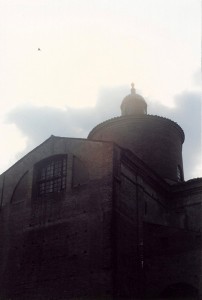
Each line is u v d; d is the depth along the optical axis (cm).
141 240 2180
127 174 2288
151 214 2430
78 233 2117
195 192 2656
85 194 2189
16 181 2520
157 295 2044
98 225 2061
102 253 1981
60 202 2266
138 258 2122
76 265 2048
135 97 3356
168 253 2123
